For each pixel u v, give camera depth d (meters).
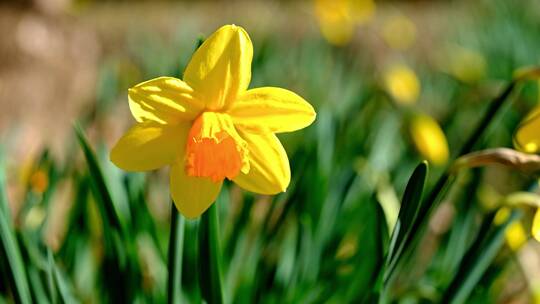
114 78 1.09
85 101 1.82
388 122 1.02
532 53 1.67
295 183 0.77
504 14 2.10
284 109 0.57
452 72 1.69
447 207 1.15
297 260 0.73
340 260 0.78
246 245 0.84
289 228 0.81
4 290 0.69
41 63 1.85
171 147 0.58
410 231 0.63
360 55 2.16
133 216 0.70
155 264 0.77
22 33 1.84
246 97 0.58
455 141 1.29
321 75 1.64
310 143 0.88
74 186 0.78
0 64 1.79
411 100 1.24
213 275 0.62
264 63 1.43
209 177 0.57
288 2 3.54
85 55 2.02
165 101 0.57
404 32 2.37
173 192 0.57
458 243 0.78
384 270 0.62
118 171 0.73
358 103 1.17
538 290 0.75
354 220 0.86
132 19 2.93
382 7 4.07
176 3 3.77
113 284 0.66
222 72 0.57
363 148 0.97
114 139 1.31
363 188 0.90
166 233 0.84
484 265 0.68
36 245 0.73
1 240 0.60
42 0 1.91
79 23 2.10
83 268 0.78
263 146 0.58
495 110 0.67
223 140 0.57
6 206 0.62
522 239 0.74
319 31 2.34
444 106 1.51
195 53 0.57
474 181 0.78
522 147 0.64
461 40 2.22
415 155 0.99
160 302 0.74
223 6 3.31
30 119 1.70
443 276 0.78
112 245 0.66
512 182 1.34
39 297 0.65
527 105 1.32
